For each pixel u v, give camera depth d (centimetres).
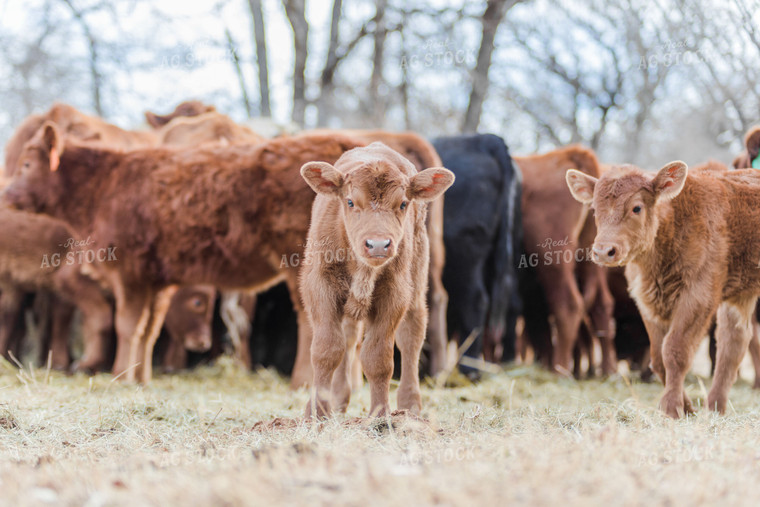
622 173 643
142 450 492
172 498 324
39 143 977
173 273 934
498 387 883
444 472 359
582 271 1172
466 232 1039
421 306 617
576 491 331
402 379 614
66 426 589
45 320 1255
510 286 1062
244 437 518
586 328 1233
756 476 368
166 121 1480
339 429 493
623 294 1245
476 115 2158
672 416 614
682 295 645
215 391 895
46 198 973
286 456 407
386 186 548
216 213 902
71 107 1287
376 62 2238
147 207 928
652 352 678
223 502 316
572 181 684
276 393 879
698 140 2578
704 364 1544
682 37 1228
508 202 1061
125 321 941
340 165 604
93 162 974
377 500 314
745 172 708
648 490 340
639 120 2316
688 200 649
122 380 914
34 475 386
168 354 1200
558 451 398
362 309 563
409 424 505
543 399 783
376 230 530
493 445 439
